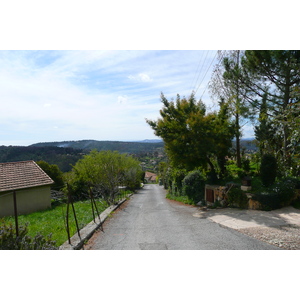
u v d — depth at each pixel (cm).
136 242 643
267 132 1598
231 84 1448
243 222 769
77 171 2448
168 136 1395
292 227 669
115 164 2500
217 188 1220
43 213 1463
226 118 1448
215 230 712
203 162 1427
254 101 1383
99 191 1650
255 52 1183
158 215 1107
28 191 1764
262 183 1089
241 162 1739
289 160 1245
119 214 1216
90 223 920
